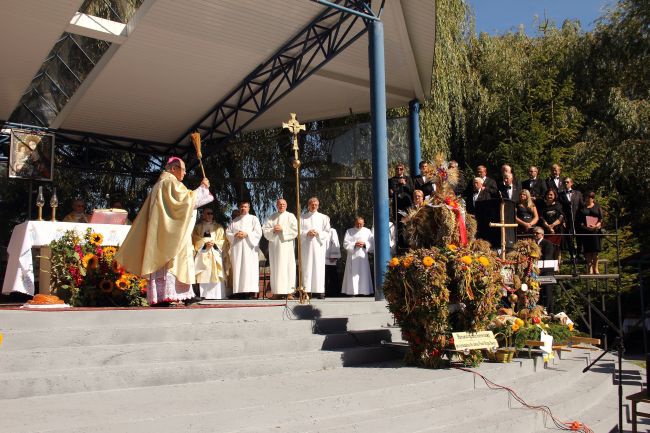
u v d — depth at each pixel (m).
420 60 13.67
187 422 4.39
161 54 12.82
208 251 11.96
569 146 19.61
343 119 19.89
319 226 12.71
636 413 6.20
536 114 19.73
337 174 16.27
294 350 6.87
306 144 16.84
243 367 6.03
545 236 11.36
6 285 9.12
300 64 13.67
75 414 4.43
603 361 9.72
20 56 11.86
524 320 8.29
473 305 7.03
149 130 16.31
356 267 13.45
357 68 14.23
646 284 16.70
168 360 6.00
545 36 22.62
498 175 19.83
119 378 5.39
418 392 5.84
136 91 14.26
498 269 7.46
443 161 7.62
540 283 9.75
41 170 13.37
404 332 7.09
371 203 15.88
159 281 7.52
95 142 16.62
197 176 17.53
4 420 4.22
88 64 13.05
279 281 12.02
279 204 12.27
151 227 7.45
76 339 5.91
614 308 16.64
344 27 12.82
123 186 18.09
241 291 12.25
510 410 6.22
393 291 7.11
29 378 5.01
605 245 16.50
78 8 10.49
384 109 10.48
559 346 8.82
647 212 18.62
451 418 5.61
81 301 8.00
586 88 20.55
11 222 16.58
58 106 14.55
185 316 6.83
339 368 6.74
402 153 15.57
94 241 8.30
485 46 21.66
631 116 18.69
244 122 16.28
